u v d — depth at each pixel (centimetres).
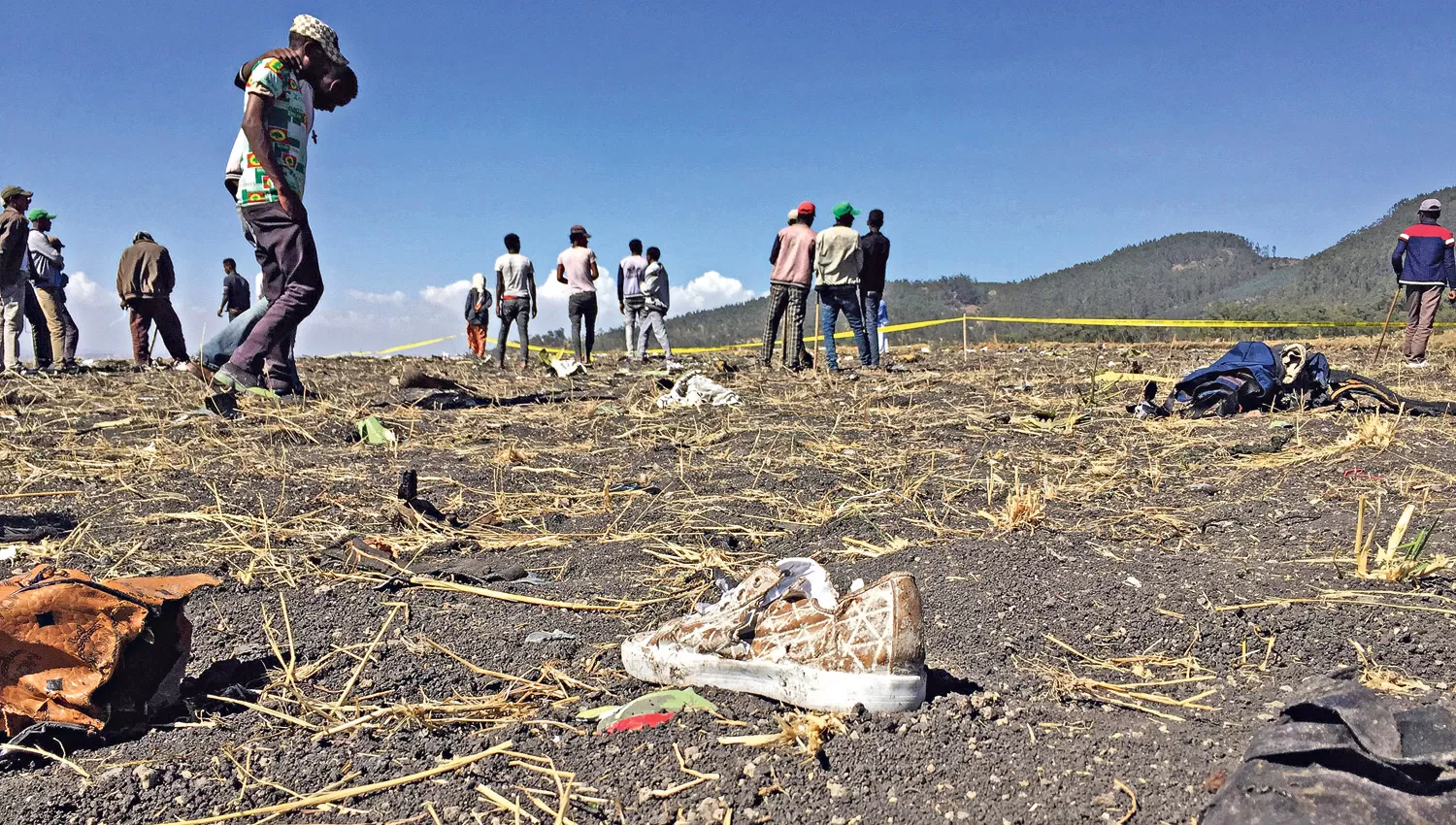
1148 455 537
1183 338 2247
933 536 385
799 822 182
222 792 197
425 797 195
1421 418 613
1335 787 164
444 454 570
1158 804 182
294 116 649
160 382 938
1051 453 555
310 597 317
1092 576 320
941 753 203
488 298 1730
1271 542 366
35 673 214
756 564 361
